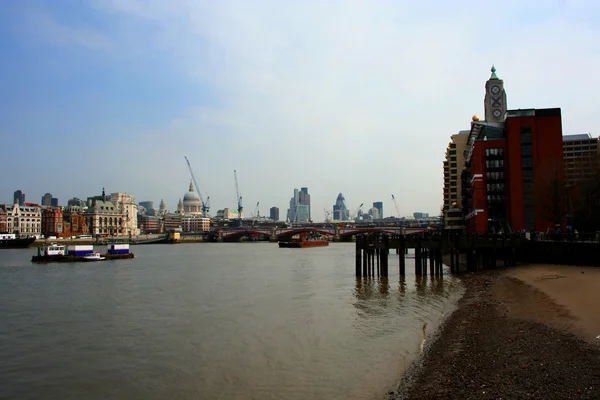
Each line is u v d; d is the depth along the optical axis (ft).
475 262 234.58
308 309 159.84
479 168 334.24
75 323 145.18
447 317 127.44
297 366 94.48
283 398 77.66
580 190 306.96
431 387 73.05
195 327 135.23
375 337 114.42
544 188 297.12
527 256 241.96
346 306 162.30
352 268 331.57
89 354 108.99
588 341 86.79
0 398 82.99
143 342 118.83
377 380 83.51
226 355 104.68
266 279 265.13
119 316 155.63
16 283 261.85
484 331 104.78
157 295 204.85
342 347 107.14
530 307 125.29
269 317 147.13
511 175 322.96
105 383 89.15
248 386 84.23
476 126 393.91
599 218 288.30
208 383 86.84
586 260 206.90
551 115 323.16
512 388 67.41
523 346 88.33
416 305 156.04
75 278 288.10
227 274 301.02
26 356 107.96
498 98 426.92
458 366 81.76
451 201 558.97
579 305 120.06
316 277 270.05
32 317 156.15
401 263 222.28
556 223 287.89
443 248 221.46
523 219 318.24
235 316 150.41
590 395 62.18
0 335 129.39
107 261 452.76
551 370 73.05
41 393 85.10
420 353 96.12
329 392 79.20
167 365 98.78
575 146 610.65
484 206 330.75
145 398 81.15
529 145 323.37
